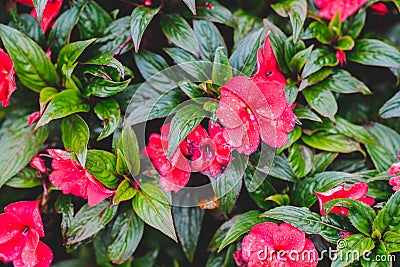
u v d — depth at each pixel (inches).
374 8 34.2
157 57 32.8
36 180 33.0
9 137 32.4
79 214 31.4
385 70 34.9
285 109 30.7
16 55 31.5
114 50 32.3
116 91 31.3
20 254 31.4
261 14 33.8
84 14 32.5
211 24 32.5
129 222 32.3
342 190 30.4
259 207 32.7
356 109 34.5
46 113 30.5
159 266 36.4
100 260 34.9
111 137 32.3
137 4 33.1
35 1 30.6
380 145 33.4
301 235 30.1
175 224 33.4
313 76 32.4
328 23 33.6
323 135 32.9
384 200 31.4
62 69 31.5
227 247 33.8
